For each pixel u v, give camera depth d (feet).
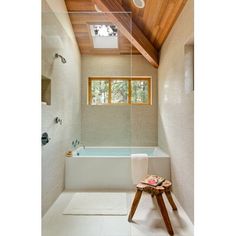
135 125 13.26
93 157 9.81
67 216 7.33
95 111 12.34
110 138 12.23
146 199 8.58
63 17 9.73
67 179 9.66
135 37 10.34
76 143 11.60
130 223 6.87
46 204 7.45
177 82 8.79
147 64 13.30
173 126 9.50
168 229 6.25
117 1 8.96
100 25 10.87
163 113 11.71
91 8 10.18
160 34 10.51
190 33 7.10
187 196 7.39
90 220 7.11
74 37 11.32
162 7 8.21
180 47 8.29
